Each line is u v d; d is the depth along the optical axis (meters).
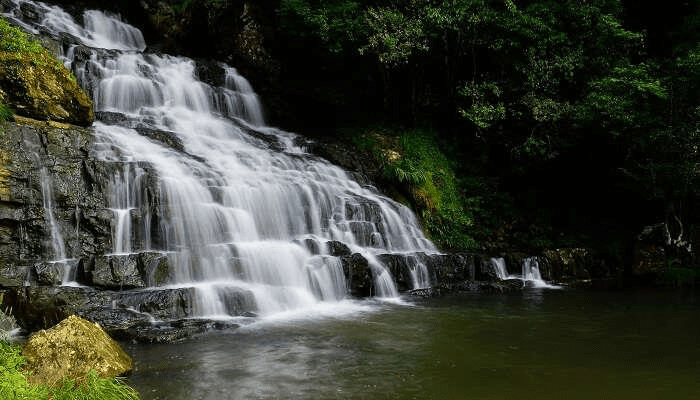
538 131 19.89
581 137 19.45
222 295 10.21
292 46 23.22
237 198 13.02
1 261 9.71
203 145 15.50
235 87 20.97
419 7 19.58
